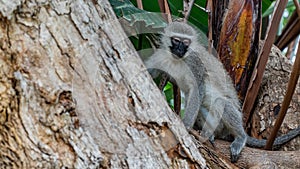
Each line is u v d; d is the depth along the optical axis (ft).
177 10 15.24
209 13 13.76
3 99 7.52
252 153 12.79
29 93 7.65
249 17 14.70
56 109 7.88
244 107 14.83
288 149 14.25
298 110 14.92
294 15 17.85
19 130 7.68
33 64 7.70
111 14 8.79
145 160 8.70
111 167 8.39
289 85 11.47
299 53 11.09
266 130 15.06
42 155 7.84
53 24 7.86
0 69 7.48
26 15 7.63
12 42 7.55
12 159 7.79
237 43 14.84
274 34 14.05
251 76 14.84
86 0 8.36
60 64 7.91
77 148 8.08
